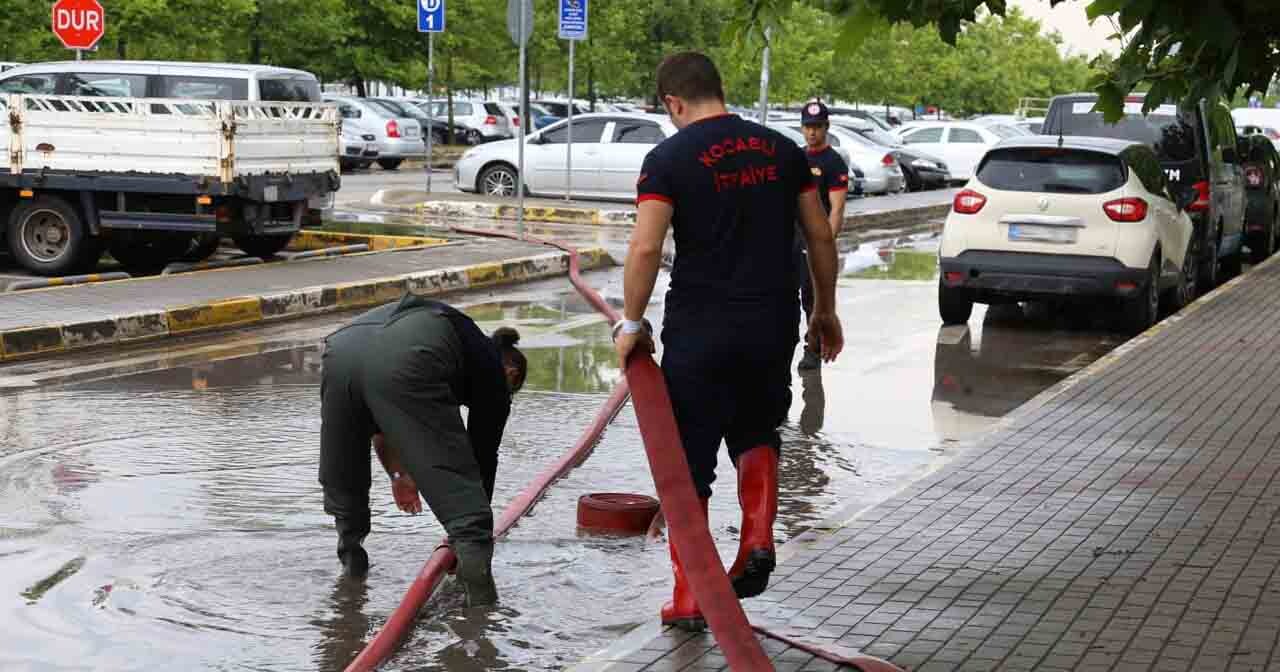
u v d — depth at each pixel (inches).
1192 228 663.1
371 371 242.8
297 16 1581.0
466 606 248.5
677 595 224.8
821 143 458.0
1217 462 343.0
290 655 228.1
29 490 319.3
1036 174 579.8
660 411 209.9
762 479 223.1
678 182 212.7
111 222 660.7
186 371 463.8
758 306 214.8
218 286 601.6
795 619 231.3
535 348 517.7
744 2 253.8
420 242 807.7
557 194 1119.0
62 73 716.0
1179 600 241.0
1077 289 573.3
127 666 221.8
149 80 715.4
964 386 468.1
